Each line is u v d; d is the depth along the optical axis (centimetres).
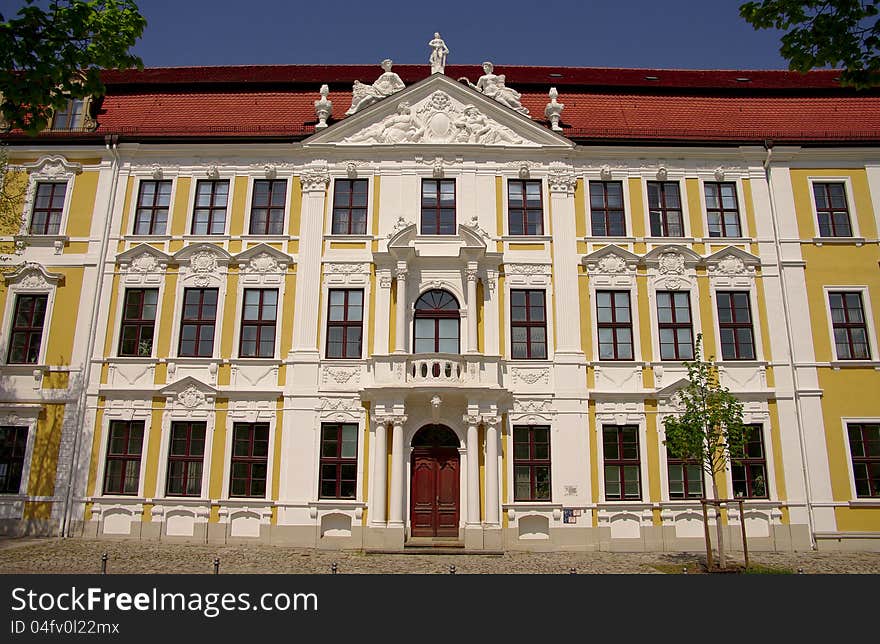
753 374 2228
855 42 1204
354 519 2086
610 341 2267
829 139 2412
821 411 2202
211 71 2800
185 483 2144
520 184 2397
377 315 2234
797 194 2389
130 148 2400
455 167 2386
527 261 2302
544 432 2188
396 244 2238
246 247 2322
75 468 2145
